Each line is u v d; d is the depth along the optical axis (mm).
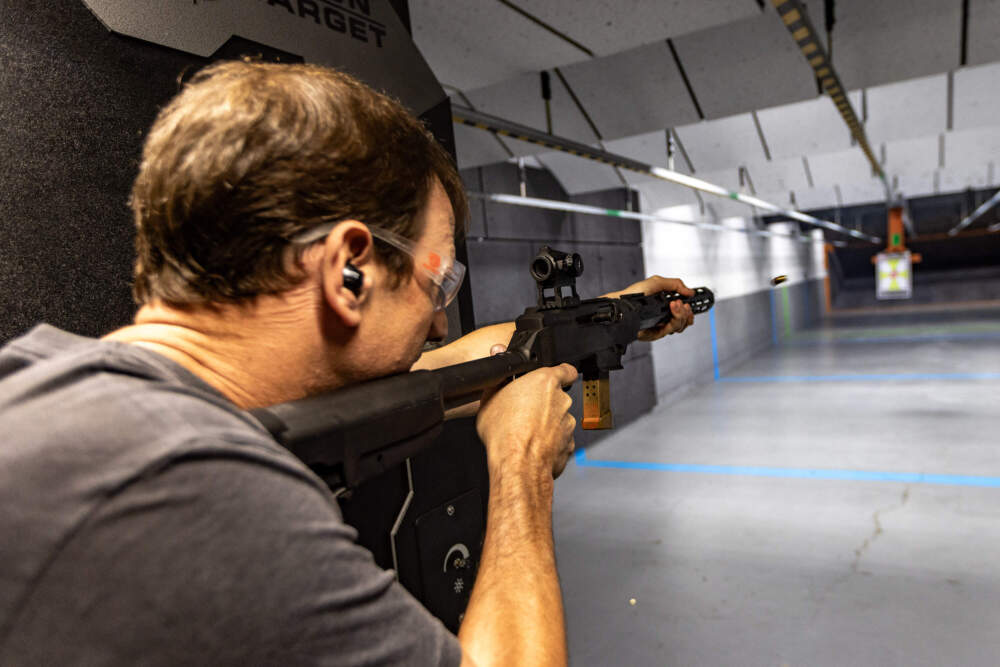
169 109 343
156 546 238
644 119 2301
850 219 10234
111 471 238
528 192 3273
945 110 2719
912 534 2182
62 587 232
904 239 10680
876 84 2090
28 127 456
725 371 5840
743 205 5266
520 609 348
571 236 3633
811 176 3979
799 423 3770
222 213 313
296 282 334
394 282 373
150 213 326
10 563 231
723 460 3205
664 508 2643
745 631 1724
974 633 1626
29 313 458
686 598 1922
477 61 1779
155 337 331
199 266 322
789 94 2127
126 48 516
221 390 337
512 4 1489
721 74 2113
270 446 288
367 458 385
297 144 317
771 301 7602
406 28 822
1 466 238
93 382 266
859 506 2463
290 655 256
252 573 251
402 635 290
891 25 1863
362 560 292
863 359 5891
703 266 5430
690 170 3236
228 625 246
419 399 417
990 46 1865
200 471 249
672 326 960
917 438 3246
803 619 1752
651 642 1718
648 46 2072
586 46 1730
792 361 6152
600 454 3498
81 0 486
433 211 397
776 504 2564
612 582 2064
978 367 4957
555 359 590
